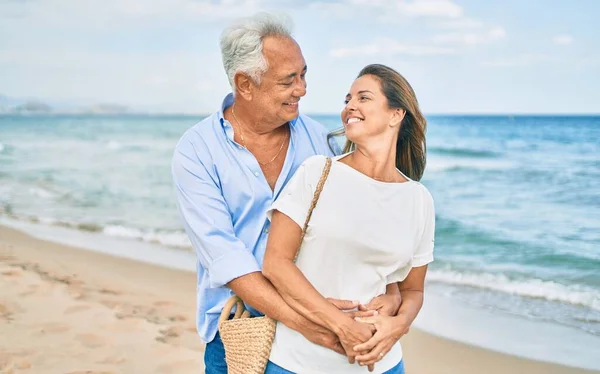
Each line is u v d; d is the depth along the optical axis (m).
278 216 2.60
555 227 12.22
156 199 15.42
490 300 7.44
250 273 2.65
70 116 55.28
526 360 5.60
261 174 2.89
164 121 46.53
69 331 5.75
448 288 7.96
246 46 2.74
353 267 2.59
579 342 6.06
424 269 2.81
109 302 6.64
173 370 5.02
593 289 7.94
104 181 18.42
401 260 2.63
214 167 2.87
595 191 16.31
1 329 5.74
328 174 2.59
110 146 28.84
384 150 2.64
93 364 5.09
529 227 12.23
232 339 2.71
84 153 26.08
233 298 2.78
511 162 20.44
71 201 14.90
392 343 2.57
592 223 12.56
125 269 8.16
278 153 3.01
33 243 9.87
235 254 2.69
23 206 13.98
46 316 6.12
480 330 6.33
